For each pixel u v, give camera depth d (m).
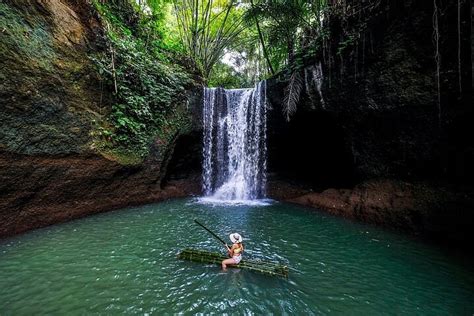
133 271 4.82
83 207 7.79
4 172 5.82
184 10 15.66
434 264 5.41
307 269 5.13
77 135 7.41
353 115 9.08
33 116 6.33
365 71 8.39
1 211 5.91
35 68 6.41
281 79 11.62
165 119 11.05
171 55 13.31
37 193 6.60
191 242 6.29
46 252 5.43
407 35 7.21
